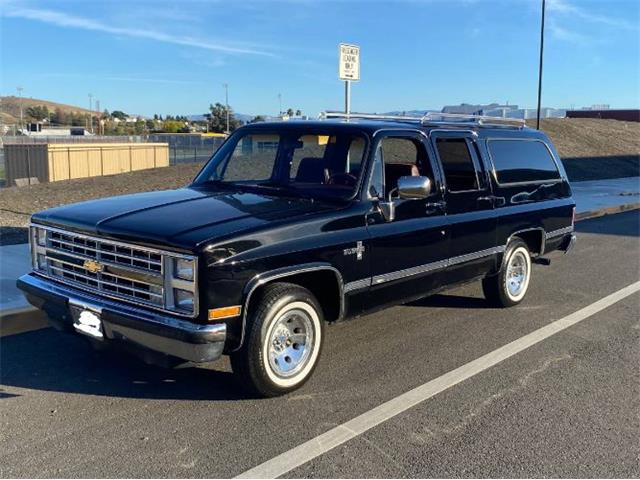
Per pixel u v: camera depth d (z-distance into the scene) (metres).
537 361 5.71
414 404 4.74
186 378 5.13
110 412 4.51
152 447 4.02
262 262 4.43
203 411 4.55
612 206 17.23
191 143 59.78
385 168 5.58
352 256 5.10
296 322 4.85
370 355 5.77
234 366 4.62
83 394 4.81
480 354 5.85
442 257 6.08
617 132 43.06
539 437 4.27
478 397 4.89
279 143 5.83
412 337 6.30
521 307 7.48
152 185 17.92
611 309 7.47
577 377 5.35
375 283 5.36
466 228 6.34
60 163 33.59
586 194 20.30
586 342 6.26
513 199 7.09
